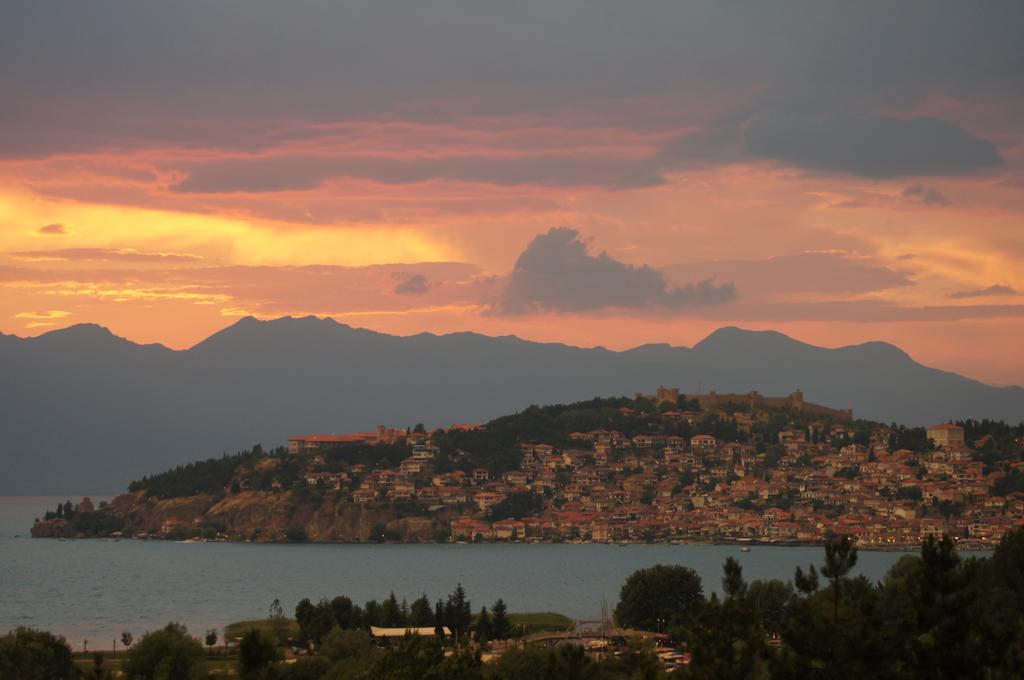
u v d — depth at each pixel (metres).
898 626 159.75
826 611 159.38
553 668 174.75
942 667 150.62
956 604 155.75
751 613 166.88
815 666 155.50
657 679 173.62
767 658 161.00
